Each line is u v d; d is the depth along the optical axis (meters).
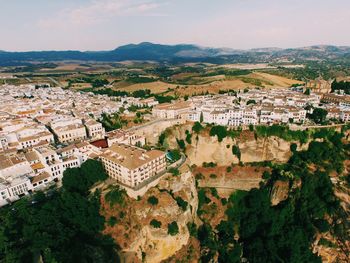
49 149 175.12
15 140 195.75
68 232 125.81
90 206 138.12
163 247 143.25
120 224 140.25
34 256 115.44
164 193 155.38
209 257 153.38
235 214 188.38
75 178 147.25
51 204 130.38
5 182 144.00
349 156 197.38
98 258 126.94
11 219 119.31
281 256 155.38
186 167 182.88
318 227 162.12
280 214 176.00
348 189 178.00
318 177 181.00
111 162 163.50
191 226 165.75
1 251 107.56
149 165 161.88
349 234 157.00
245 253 165.12
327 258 155.00
